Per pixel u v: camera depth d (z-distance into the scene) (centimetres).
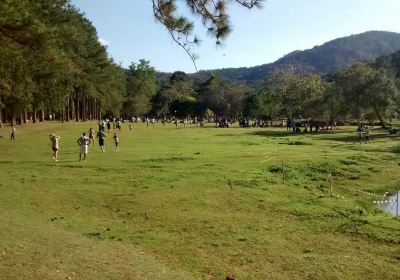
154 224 1762
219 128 8794
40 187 2336
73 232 1580
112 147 4459
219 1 1159
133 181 2566
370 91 7512
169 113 15488
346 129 7869
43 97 6291
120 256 1320
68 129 7262
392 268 1386
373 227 1828
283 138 5988
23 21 1883
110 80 10762
